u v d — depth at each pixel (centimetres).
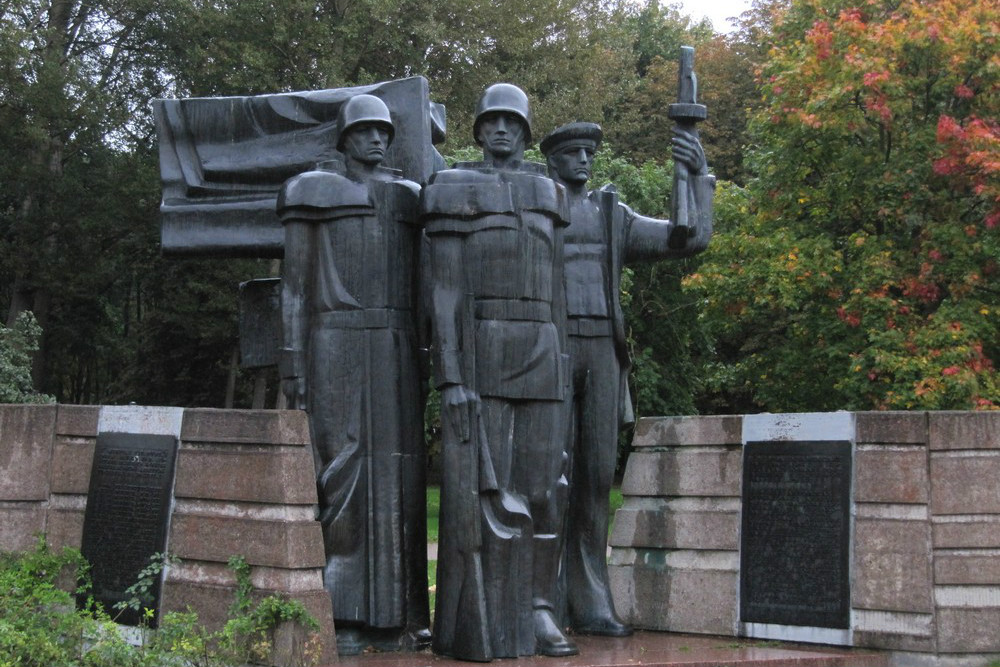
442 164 880
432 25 2505
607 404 802
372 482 720
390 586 712
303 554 662
